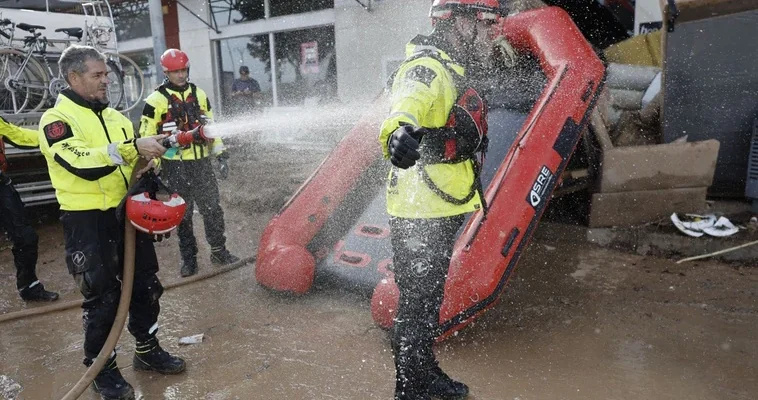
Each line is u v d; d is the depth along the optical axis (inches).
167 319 159.5
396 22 410.9
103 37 325.1
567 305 159.8
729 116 210.8
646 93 241.1
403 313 104.2
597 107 213.0
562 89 171.5
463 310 133.4
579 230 215.3
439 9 98.6
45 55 299.3
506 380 121.3
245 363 132.7
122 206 113.6
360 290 162.9
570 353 132.6
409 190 100.0
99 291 116.7
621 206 210.8
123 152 106.0
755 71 199.9
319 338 143.5
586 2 363.9
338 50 446.9
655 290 168.7
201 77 560.7
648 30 319.3
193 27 553.3
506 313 155.2
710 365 125.4
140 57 628.1
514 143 159.2
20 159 265.7
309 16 465.7
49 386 126.5
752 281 172.1
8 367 135.7
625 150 204.8
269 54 510.6
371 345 138.9
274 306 164.9
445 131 96.2
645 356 130.3
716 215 209.9
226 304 168.6
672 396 113.9
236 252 219.6
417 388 105.8
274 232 174.7
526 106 202.2
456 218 103.5
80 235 114.7
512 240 142.2
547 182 154.3
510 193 146.8
